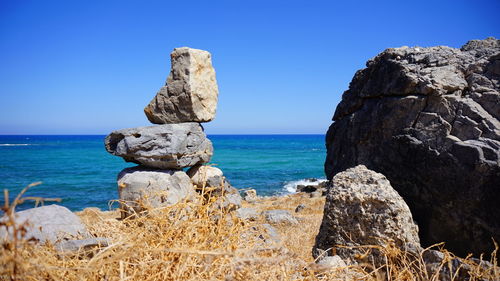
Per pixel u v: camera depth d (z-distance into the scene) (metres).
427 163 5.77
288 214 8.26
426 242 5.77
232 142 127.62
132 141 6.91
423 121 6.03
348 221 4.63
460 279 2.74
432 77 6.12
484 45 6.66
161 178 6.66
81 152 62.19
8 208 1.43
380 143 6.71
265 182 25.62
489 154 5.07
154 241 2.08
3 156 51.69
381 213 4.45
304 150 72.75
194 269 1.81
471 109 5.58
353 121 7.53
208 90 7.61
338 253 4.55
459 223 5.33
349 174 5.11
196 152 7.31
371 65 7.53
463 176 5.25
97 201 18.00
